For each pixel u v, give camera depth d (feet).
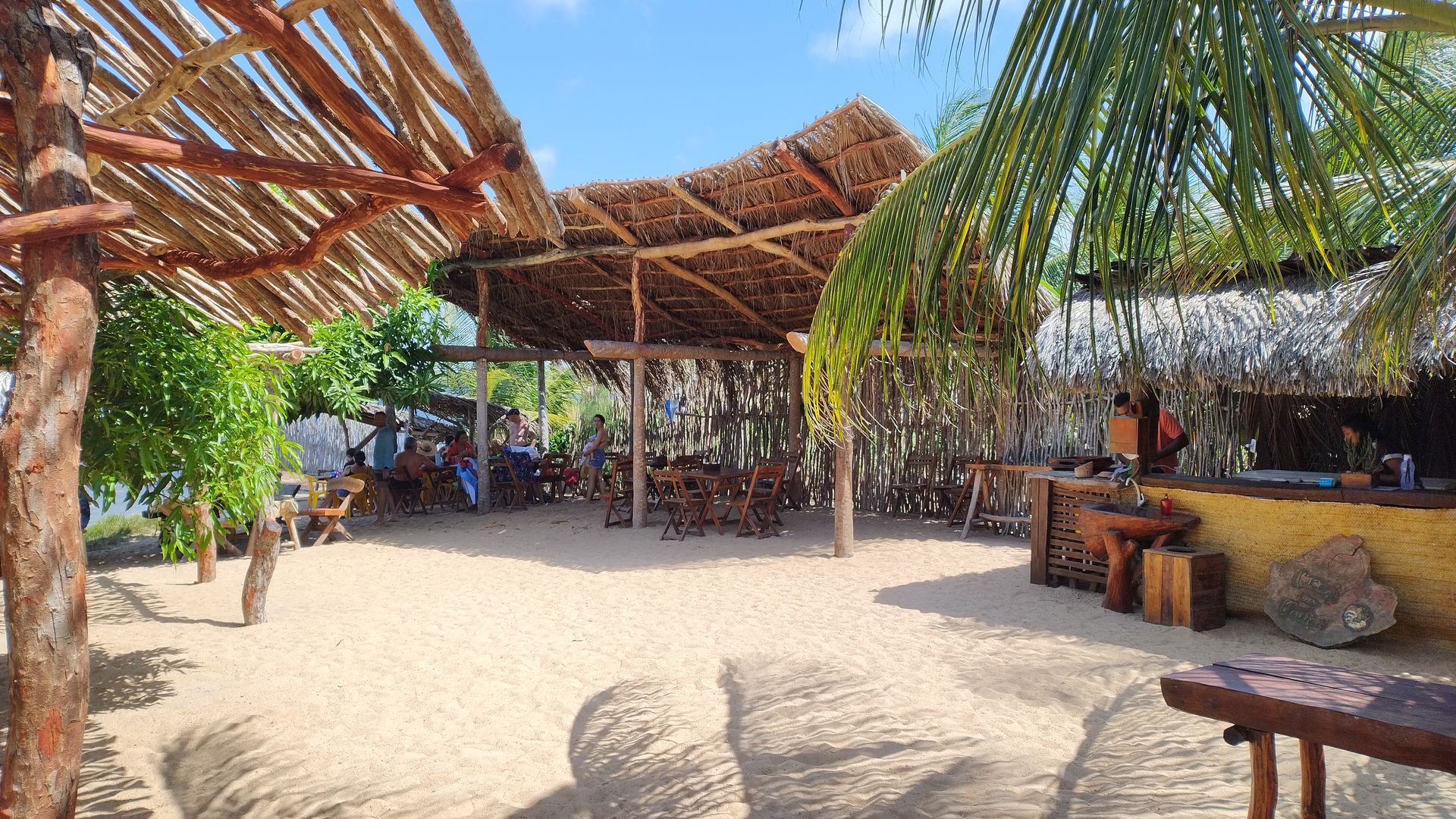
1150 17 5.90
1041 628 21.43
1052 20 6.14
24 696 7.75
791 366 47.70
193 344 15.67
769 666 18.25
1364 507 19.95
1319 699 8.43
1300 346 19.89
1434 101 13.33
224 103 10.68
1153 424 24.54
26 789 7.73
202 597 26.22
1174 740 13.69
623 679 17.48
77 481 8.07
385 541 37.58
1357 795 11.66
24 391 7.79
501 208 11.53
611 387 59.88
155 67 10.55
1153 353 22.16
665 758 13.47
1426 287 12.22
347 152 11.96
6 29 7.82
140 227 13.29
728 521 42.34
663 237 37.65
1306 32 6.88
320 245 12.66
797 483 47.47
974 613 23.17
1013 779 12.39
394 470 44.91
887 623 22.16
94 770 13.14
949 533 37.91
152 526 40.78
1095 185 5.97
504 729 14.87
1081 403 36.24
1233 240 12.17
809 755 13.44
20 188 7.97
